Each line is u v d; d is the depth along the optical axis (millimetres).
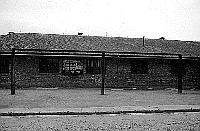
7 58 27406
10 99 18547
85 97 20391
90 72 28906
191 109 15070
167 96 22016
